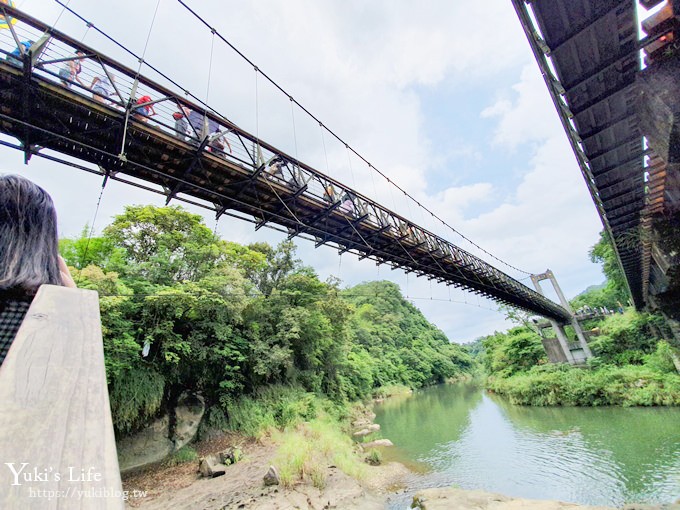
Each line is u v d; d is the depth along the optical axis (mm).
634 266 15016
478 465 13016
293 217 9344
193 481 10297
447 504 7531
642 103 5656
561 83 5797
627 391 19016
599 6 4691
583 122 6465
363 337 50531
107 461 381
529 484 10859
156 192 7430
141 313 12445
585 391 20625
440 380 66750
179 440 13156
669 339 19672
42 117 5617
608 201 9312
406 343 65750
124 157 5812
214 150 7215
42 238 694
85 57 5590
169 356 12102
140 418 12086
